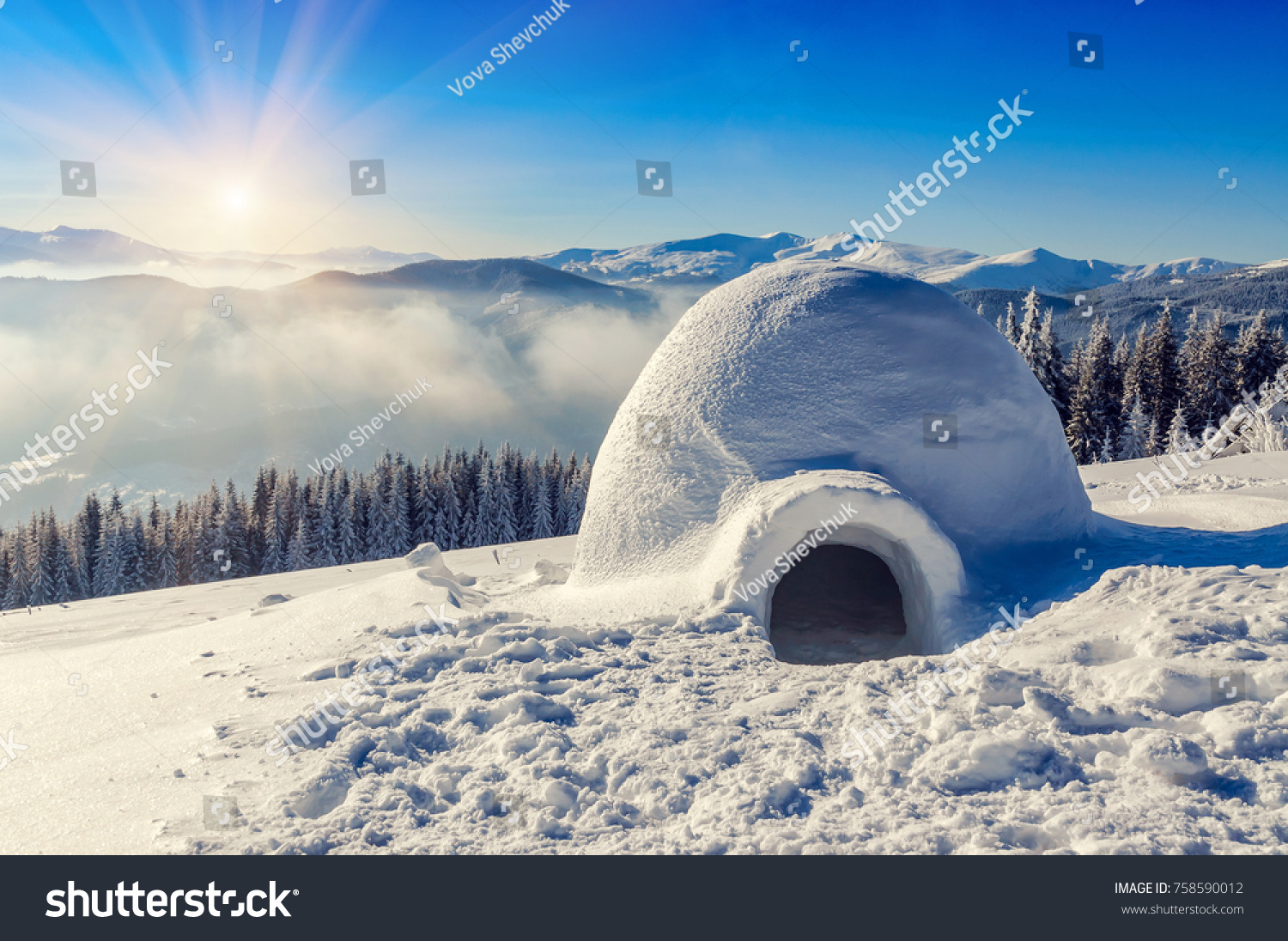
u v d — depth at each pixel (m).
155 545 43.12
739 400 7.84
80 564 41.88
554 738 4.66
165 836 3.89
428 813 4.06
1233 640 4.70
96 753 5.18
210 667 7.10
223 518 42.94
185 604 13.71
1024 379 8.16
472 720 5.09
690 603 6.96
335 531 43.75
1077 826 3.45
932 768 4.04
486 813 4.02
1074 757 4.04
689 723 4.78
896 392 7.67
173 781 4.56
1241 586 5.44
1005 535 7.54
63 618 12.87
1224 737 3.94
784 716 4.88
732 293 8.93
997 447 7.69
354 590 9.05
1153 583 5.93
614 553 8.13
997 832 3.49
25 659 8.25
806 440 7.54
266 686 6.24
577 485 52.00
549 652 6.07
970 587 6.90
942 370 7.78
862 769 4.17
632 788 4.17
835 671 5.61
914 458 7.45
